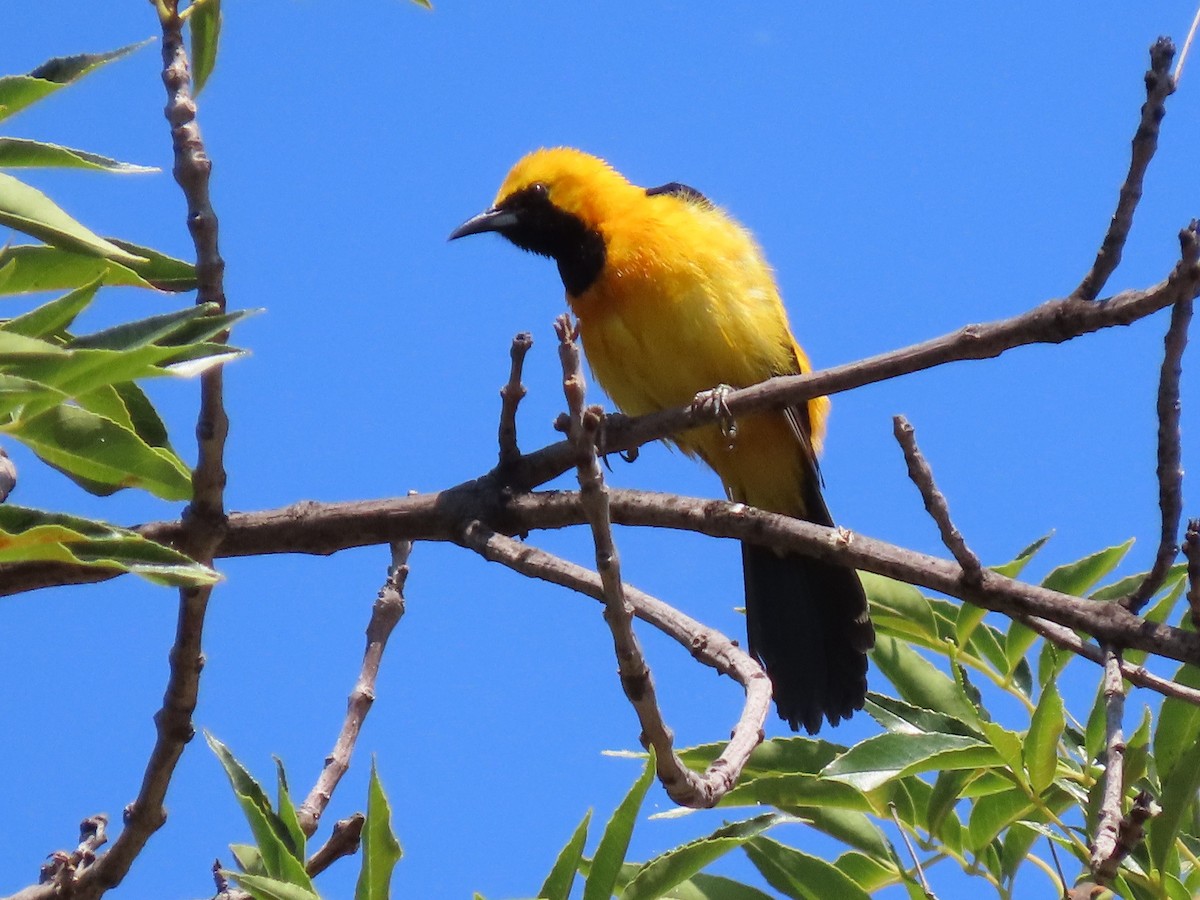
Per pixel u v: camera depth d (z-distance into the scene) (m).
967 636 10.22
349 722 9.36
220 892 8.00
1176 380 7.27
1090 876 8.32
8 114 6.88
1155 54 7.45
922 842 9.41
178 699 7.81
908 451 7.96
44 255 7.51
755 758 9.62
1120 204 7.70
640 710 6.69
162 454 7.04
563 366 6.37
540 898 6.75
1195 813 9.73
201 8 8.19
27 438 6.85
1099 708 9.05
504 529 9.85
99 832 8.77
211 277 7.73
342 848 8.13
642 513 9.30
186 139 7.61
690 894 9.07
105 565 6.48
